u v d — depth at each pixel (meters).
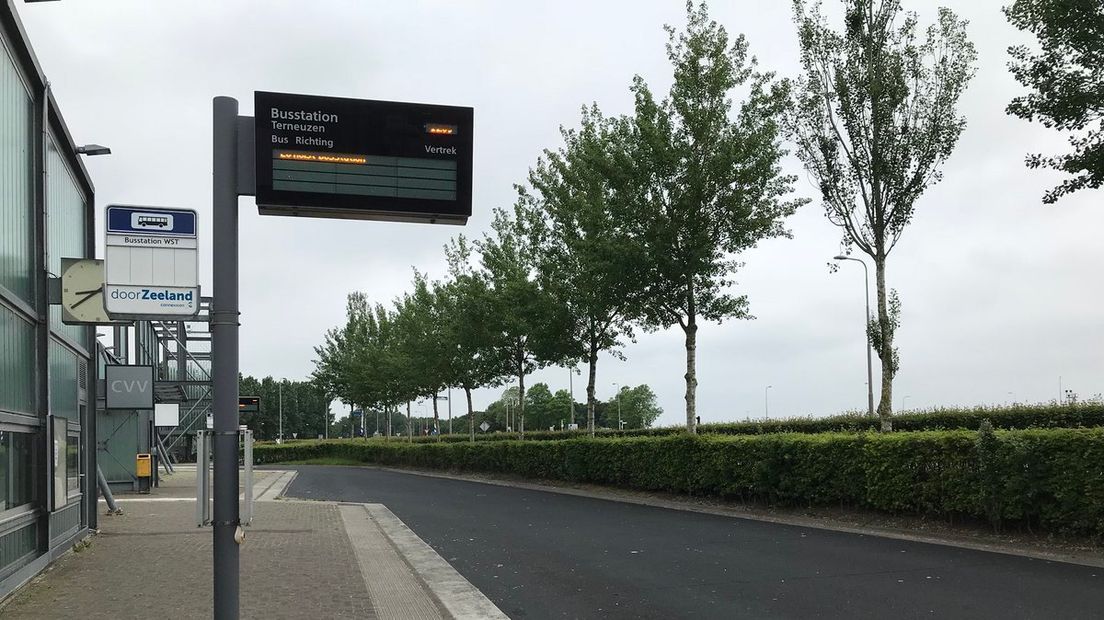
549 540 12.52
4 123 8.80
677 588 8.55
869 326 16.50
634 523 14.31
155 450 27.03
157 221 5.78
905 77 16.23
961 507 11.53
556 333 25.69
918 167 16.16
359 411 64.56
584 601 8.17
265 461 55.44
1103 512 9.81
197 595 8.36
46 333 10.15
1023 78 11.91
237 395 5.55
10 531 8.67
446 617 7.61
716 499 17.17
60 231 11.51
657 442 19.03
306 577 9.57
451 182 6.20
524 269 29.34
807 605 7.55
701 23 19.64
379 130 6.07
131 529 14.12
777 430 27.16
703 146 19.22
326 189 5.93
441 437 48.44
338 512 17.83
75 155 11.95
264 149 5.83
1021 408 20.64
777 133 18.70
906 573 8.87
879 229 16.27
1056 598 7.47
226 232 5.72
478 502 19.73
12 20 8.69
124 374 22.30
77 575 9.53
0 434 8.58
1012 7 11.96
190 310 5.79
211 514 5.45
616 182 19.78
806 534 12.23
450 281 35.38
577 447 23.06
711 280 19.56
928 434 12.30
